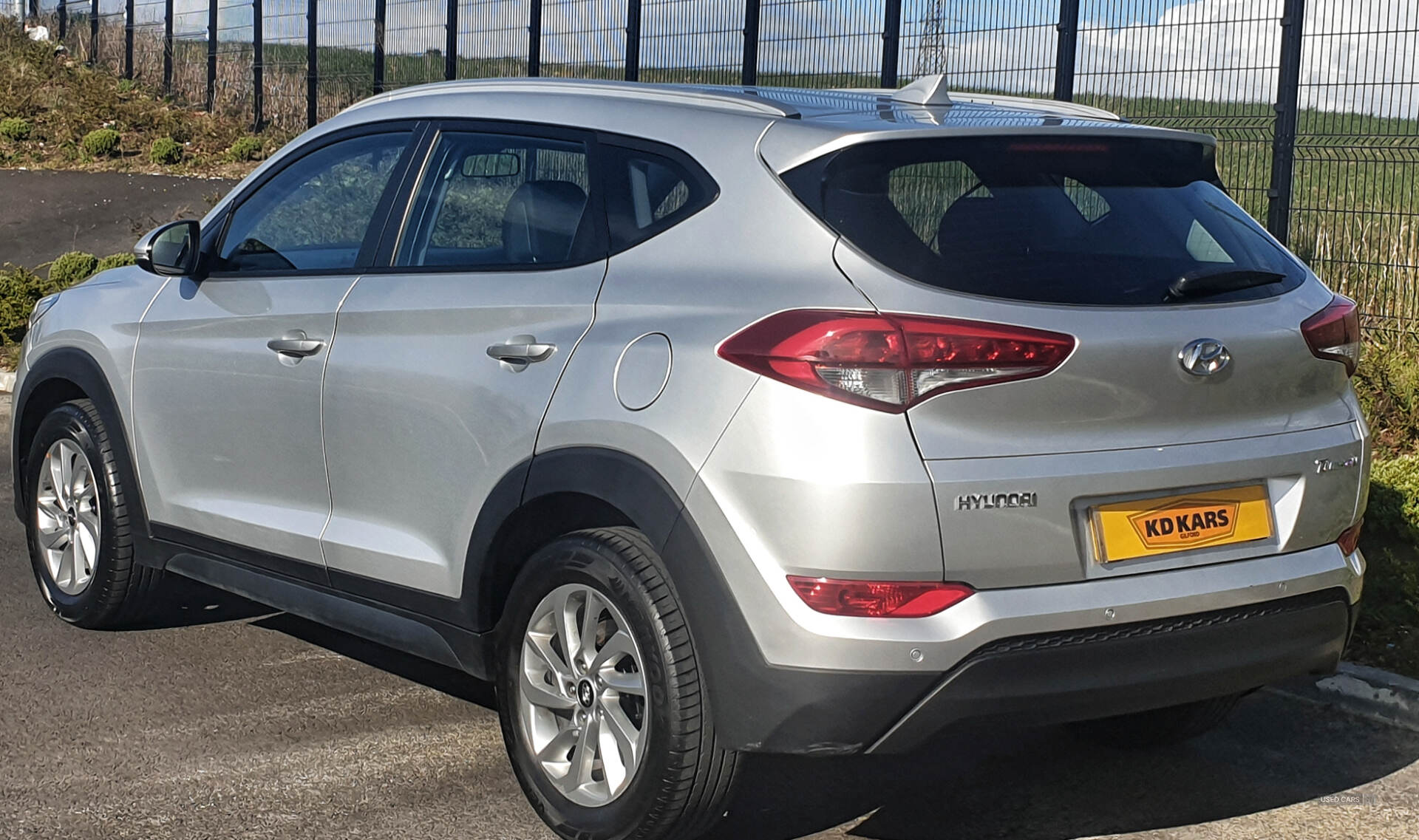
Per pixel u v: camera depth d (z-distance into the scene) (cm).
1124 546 316
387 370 389
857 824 370
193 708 442
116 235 1628
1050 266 319
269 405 429
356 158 441
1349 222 893
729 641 310
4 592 559
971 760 418
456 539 372
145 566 498
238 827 359
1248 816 379
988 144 335
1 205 1750
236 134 2122
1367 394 783
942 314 303
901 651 298
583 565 336
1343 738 436
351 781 390
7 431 878
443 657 386
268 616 543
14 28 2641
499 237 384
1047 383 306
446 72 1712
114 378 488
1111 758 420
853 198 320
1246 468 330
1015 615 303
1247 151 936
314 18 1978
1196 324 325
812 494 297
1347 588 352
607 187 365
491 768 402
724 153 344
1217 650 328
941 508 297
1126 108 977
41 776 388
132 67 2447
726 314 319
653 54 1359
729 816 375
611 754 341
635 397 327
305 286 428
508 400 355
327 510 416
